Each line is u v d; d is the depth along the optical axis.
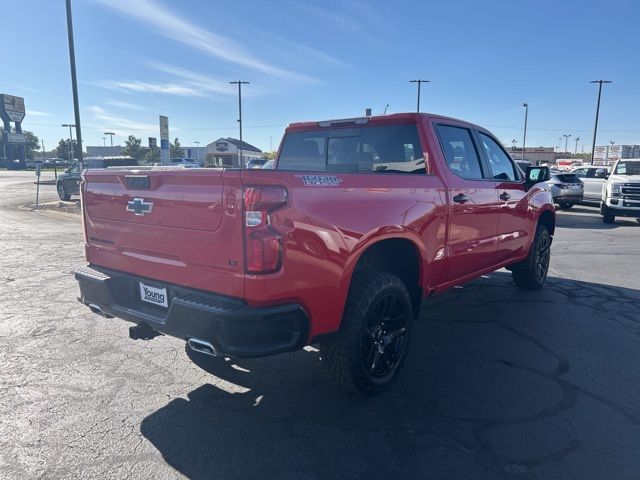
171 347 4.71
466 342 4.95
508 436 3.24
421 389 3.92
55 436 3.20
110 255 3.83
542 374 4.20
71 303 6.01
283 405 3.65
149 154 59.91
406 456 3.02
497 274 7.98
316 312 3.20
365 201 3.49
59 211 17.17
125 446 3.10
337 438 3.21
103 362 4.35
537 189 6.41
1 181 38.06
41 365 4.27
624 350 4.75
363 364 3.57
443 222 4.32
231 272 2.99
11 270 7.73
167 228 3.31
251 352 2.91
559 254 9.83
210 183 3.03
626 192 15.12
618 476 2.84
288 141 5.43
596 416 3.51
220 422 3.40
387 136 4.66
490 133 5.60
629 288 7.07
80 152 18.61
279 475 2.83
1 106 70.00
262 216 2.89
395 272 4.27
